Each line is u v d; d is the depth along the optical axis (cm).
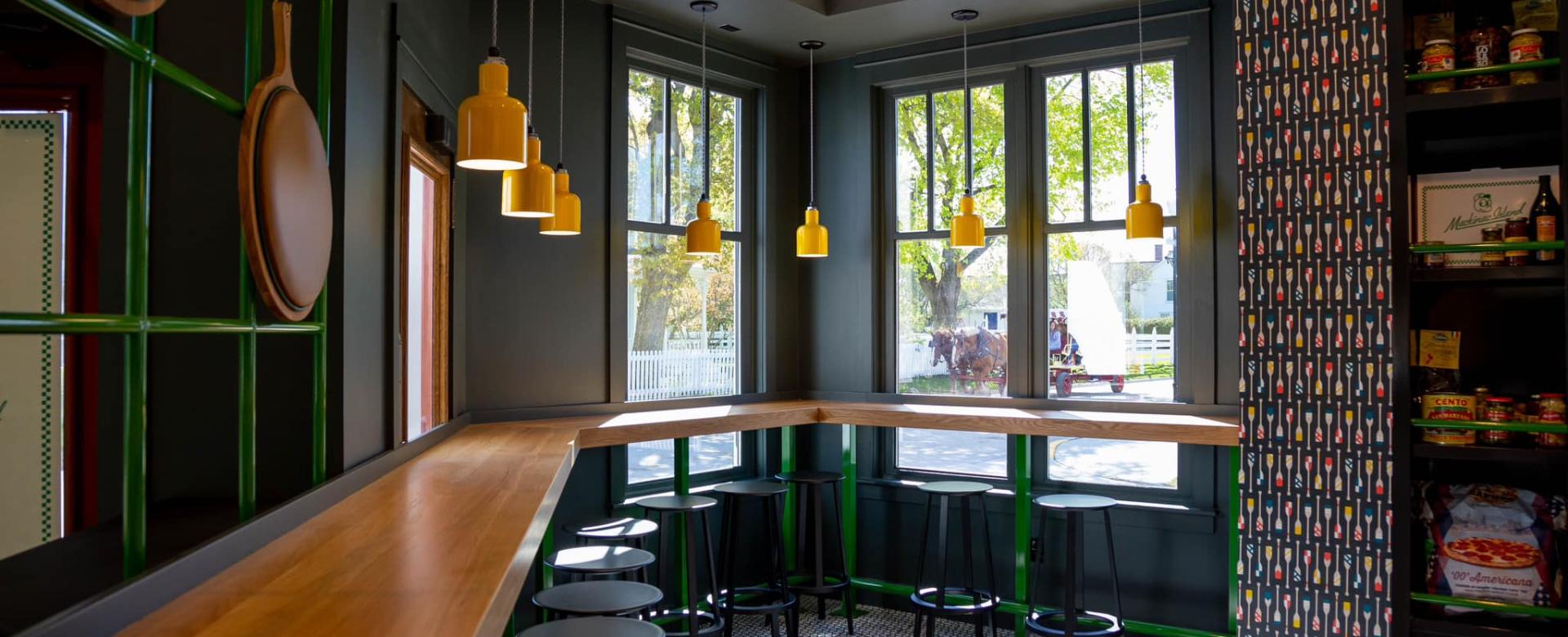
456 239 388
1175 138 476
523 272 442
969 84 528
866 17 495
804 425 563
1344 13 313
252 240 164
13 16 221
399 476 273
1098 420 440
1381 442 308
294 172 181
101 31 123
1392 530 303
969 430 464
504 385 435
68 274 226
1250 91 326
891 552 538
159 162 230
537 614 412
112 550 169
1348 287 314
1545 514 292
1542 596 286
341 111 237
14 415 224
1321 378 317
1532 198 292
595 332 472
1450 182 301
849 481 529
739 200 550
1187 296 471
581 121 467
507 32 438
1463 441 296
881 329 553
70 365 226
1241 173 327
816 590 495
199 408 230
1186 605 464
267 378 236
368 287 264
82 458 226
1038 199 508
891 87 551
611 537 376
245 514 182
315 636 128
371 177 264
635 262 497
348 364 245
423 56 324
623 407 480
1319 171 317
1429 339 306
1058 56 499
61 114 227
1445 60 296
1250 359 327
